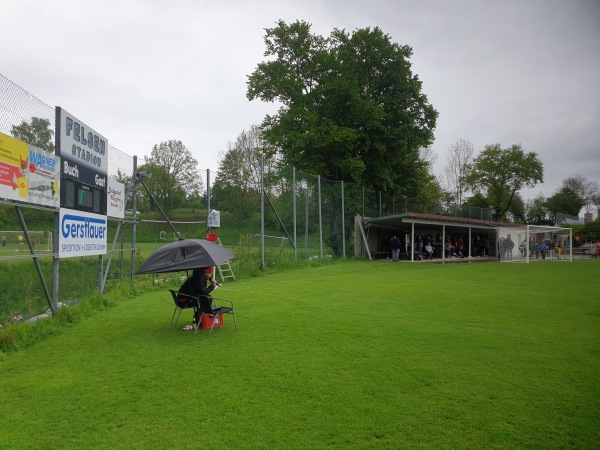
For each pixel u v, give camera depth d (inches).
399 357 250.1
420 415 176.4
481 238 1430.9
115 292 460.8
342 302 438.6
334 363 239.3
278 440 156.8
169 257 305.4
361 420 171.8
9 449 151.0
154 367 234.5
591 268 928.3
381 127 1282.0
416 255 1216.8
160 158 1891.0
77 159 395.5
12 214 358.3
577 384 210.2
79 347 274.7
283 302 438.3
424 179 1534.2
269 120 1398.9
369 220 1183.6
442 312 386.0
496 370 229.1
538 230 1407.5
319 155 1279.5
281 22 1331.2
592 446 154.0
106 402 189.5
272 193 852.6
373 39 1300.4
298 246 917.8
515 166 2262.6
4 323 312.3
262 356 252.4
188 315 375.2
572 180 3208.7
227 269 652.7
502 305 423.8
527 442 156.3
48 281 413.7
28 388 206.1
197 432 162.7
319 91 1268.5
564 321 350.6
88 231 419.2
